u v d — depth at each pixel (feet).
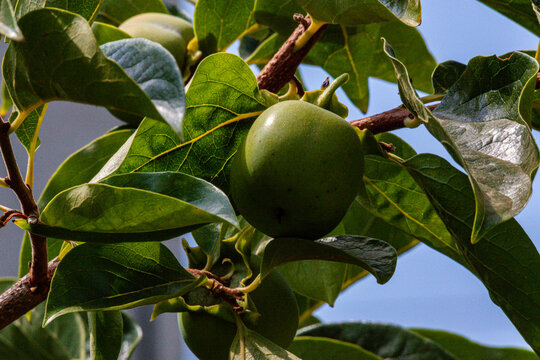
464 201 3.03
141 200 2.80
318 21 3.13
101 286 2.91
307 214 2.86
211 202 2.81
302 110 2.87
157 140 2.98
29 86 2.77
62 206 2.82
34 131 2.95
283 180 2.84
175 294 2.92
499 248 3.01
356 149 2.87
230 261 3.11
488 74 2.99
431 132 2.90
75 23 2.70
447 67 3.20
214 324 3.05
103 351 3.11
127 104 2.70
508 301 3.04
